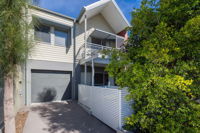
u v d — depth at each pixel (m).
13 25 2.84
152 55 2.34
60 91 8.02
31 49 3.49
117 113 3.63
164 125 2.29
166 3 2.70
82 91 6.66
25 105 6.54
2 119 3.51
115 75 3.02
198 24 2.04
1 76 2.96
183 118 2.15
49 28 7.79
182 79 2.07
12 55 2.98
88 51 8.04
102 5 8.84
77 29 8.76
